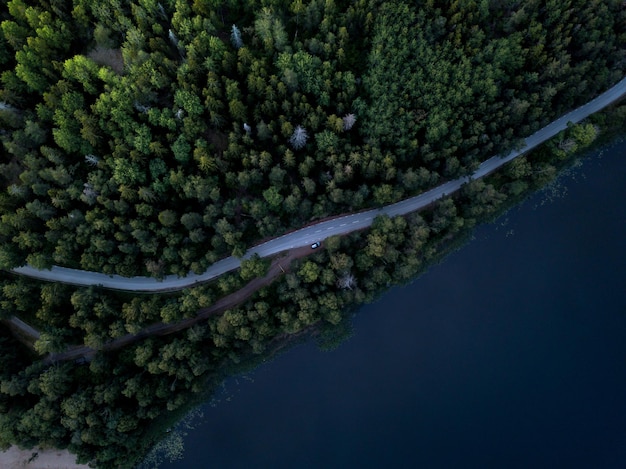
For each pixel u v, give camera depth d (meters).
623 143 107.88
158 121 89.88
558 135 102.75
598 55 101.12
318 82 92.19
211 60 88.88
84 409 92.00
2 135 88.56
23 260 92.50
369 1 93.69
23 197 88.56
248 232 100.06
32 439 94.50
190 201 95.50
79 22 91.00
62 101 87.00
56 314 92.88
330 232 102.88
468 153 100.62
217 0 91.06
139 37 88.88
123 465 99.12
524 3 97.06
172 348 93.75
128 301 99.50
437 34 96.12
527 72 99.44
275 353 104.75
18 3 87.31
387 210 103.94
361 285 100.75
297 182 98.62
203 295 93.38
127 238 91.88
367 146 94.06
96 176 87.94
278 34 89.75
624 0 102.50
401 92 95.12
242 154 92.19
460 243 106.62
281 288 97.38
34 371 94.50
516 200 107.75
